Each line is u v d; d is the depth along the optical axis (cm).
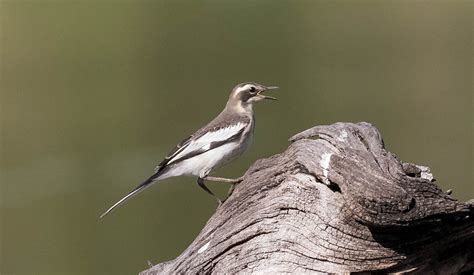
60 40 3750
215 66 3628
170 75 3503
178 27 4047
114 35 3847
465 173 2467
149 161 2514
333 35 3997
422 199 759
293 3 4319
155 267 1020
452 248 801
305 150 869
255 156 2372
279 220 847
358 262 801
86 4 3862
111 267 1927
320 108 2978
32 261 2000
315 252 819
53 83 3403
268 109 2981
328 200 821
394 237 783
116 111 3042
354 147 852
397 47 3784
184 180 2203
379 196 751
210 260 877
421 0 4134
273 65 3616
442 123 2784
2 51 3675
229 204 919
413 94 3127
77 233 2062
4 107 3080
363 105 2995
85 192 2270
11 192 2292
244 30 4078
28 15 3803
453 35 3841
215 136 1195
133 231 2012
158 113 2986
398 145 2638
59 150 2647
